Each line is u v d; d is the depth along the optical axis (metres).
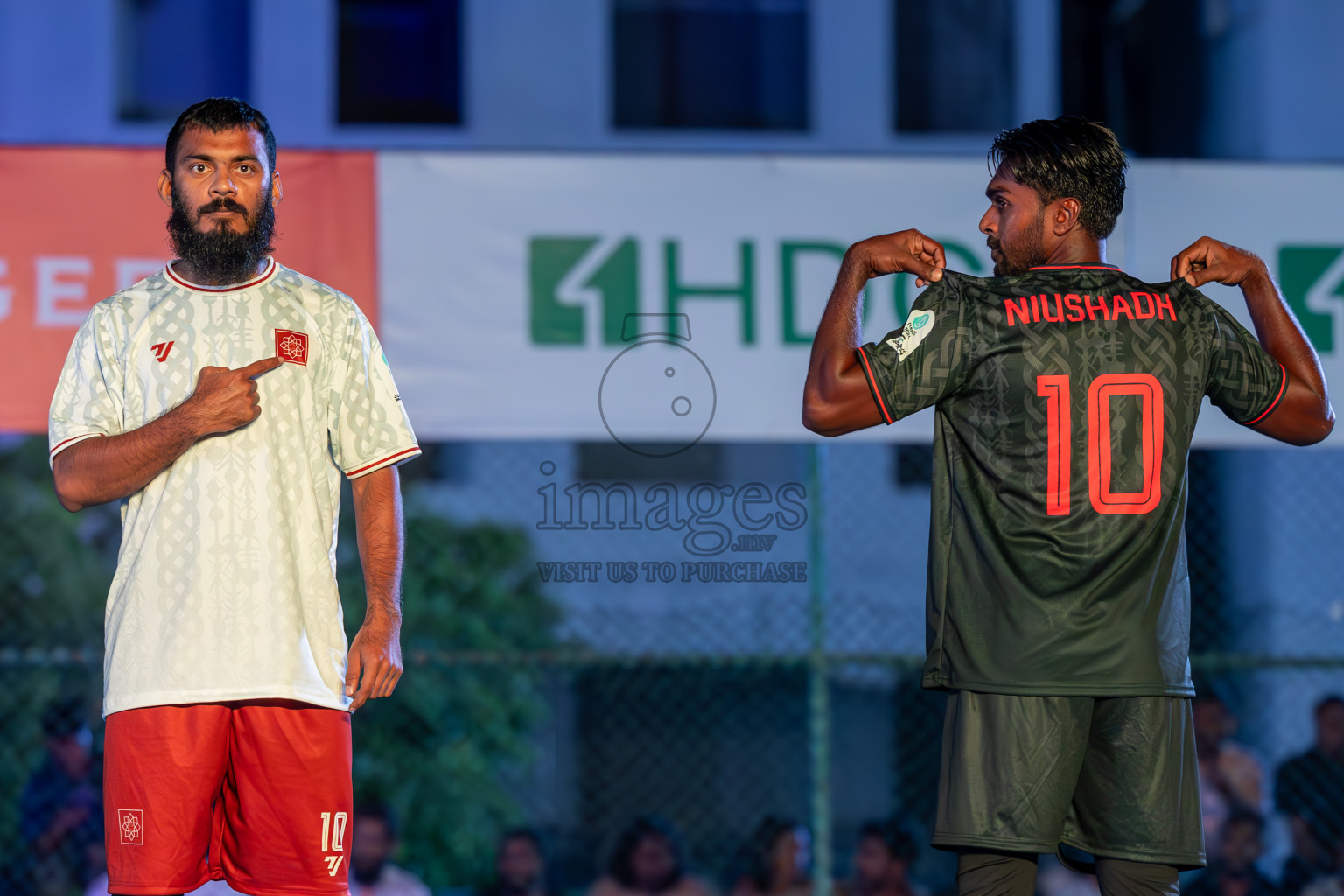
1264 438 12.92
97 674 19.77
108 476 5.90
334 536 6.46
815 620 13.06
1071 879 15.10
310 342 6.39
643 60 25.00
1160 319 6.02
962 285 6.12
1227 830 14.55
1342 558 18.17
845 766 21.77
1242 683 17.95
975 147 25.31
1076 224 6.25
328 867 6.22
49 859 15.05
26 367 11.80
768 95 25.25
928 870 17.81
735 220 12.55
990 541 6.00
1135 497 5.86
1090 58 25.09
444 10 24.77
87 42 24.58
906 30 25.34
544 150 12.47
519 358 12.36
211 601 6.04
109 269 11.93
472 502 22.00
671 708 21.25
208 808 6.13
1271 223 12.81
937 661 6.21
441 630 21.44
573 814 21.08
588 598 21.56
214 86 24.81
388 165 12.34
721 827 21.09
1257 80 22.53
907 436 12.93
